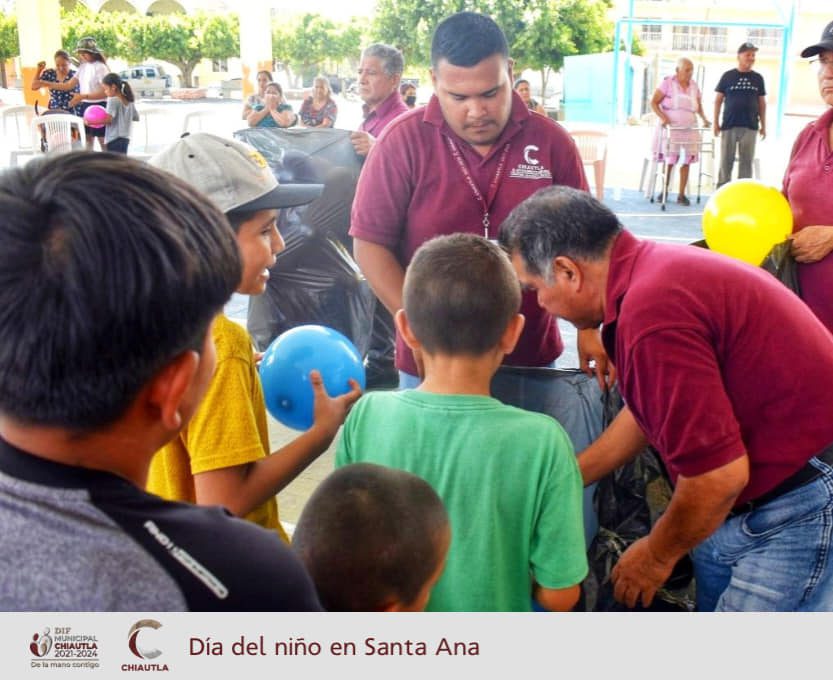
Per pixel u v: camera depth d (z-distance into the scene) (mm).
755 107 11219
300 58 33469
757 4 25797
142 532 803
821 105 26094
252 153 1774
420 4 23547
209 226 835
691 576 2053
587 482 1974
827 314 2947
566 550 1576
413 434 1606
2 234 749
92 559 777
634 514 2070
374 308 4672
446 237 1682
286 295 4477
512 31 23359
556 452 1567
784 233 2920
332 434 1756
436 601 1604
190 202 832
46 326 746
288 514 3367
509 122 2646
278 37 33031
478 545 1569
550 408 2221
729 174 11523
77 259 745
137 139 17875
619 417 1981
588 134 11477
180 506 858
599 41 24141
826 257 2930
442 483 1584
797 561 1807
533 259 1757
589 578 2053
